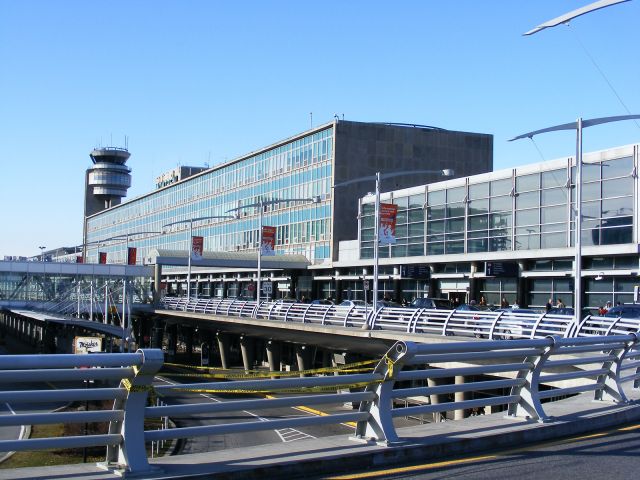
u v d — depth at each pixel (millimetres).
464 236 58594
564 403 12227
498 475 7863
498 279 54406
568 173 48938
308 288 82625
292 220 86812
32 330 89938
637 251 42344
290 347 66000
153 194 136250
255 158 96812
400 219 66750
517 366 10328
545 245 50688
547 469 8195
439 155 82875
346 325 44750
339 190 78500
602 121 30812
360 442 8656
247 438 34906
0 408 29750
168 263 82312
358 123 79688
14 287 82375
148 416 7266
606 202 46156
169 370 66375
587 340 11234
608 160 46188
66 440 6812
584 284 47188
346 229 78500
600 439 10000
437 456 8703
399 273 64938
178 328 85500
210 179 110438
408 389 9133
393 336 37000
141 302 87062
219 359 80312
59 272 82750
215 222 107625
